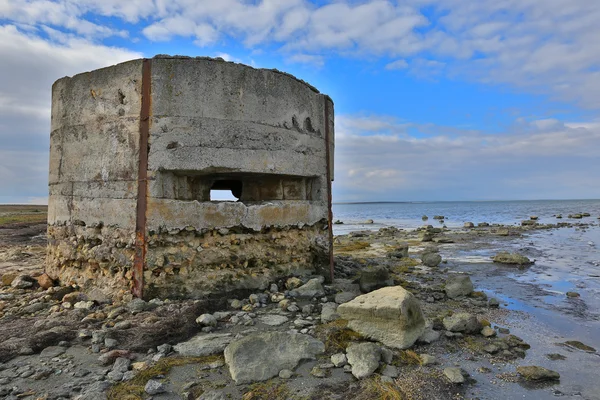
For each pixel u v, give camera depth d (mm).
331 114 7438
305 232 6715
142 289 5117
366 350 3713
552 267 9477
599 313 5676
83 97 5844
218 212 5676
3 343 3934
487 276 8328
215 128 5516
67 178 6074
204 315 4551
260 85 5887
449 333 4422
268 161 5945
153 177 5227
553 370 3754
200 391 3213
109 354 3701
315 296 5734
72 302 5395
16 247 11242
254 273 5961
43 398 3020
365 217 47500
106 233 5516
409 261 10055
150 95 5293
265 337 3838
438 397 3211
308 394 3184
